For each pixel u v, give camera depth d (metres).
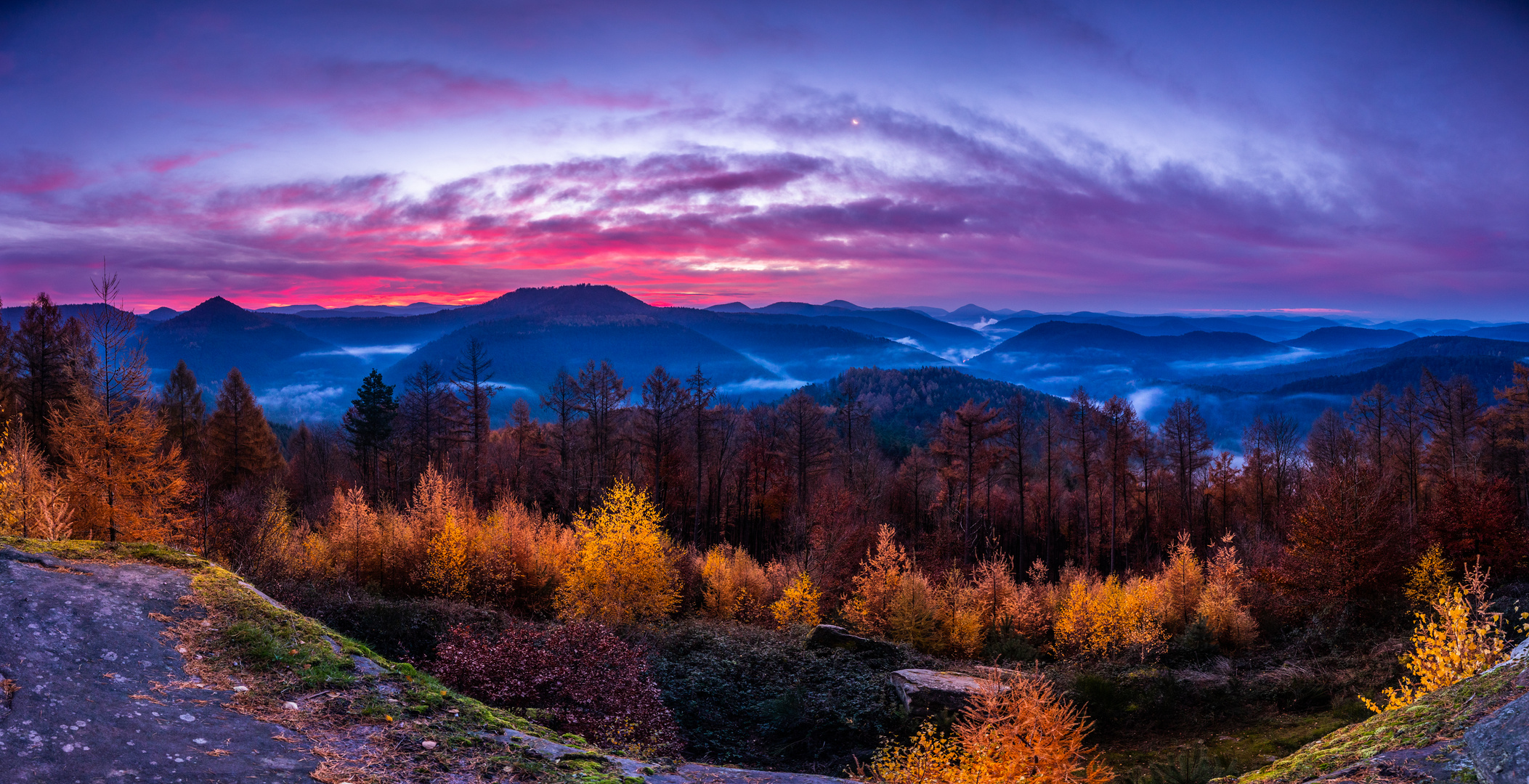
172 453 21.08
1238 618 27.75
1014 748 7.61
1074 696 19.89
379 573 25.31
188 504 24.67
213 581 9.99
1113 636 26.45
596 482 46.00
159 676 7.55
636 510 23.81
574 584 23.12
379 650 17.59
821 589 34.72
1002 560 32.53
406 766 6.86
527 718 11.95
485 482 46.00
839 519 44.56
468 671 13.55
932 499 61.94
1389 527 28.81
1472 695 6.57
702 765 10.40
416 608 20.06
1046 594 32.84
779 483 50.91
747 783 9.30
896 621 27.69
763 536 55.03
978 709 8.26
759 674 20.41
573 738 9.37
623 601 23.23
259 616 9.35
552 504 47.78
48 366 34.59
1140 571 49.88
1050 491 50.09
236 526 25.94
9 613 7.85
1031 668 24.39
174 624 8.68
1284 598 29.75
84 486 18.84
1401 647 21.61
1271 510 54.78
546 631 19.45
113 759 5.95
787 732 17.50
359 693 8.21
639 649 18.20
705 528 51.94
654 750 12.66
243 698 7.53
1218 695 20.62
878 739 17.47
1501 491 32.50
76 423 19.28
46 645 7.49
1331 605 27.69
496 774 7.07
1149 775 14.89
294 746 6.81
